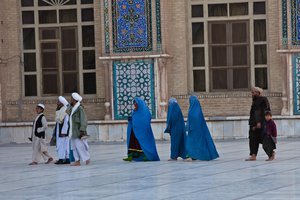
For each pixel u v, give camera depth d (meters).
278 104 26.50
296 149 21.75
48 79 27.84
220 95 26.86
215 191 13.59
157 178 15.76
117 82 26.62
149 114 19.73
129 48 26.50
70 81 27.69
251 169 16.92
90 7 27.48
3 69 27.59
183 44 26.92
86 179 15.99
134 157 19.66
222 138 25.77
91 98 27.33
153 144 19.64
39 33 27.72
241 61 26.95
